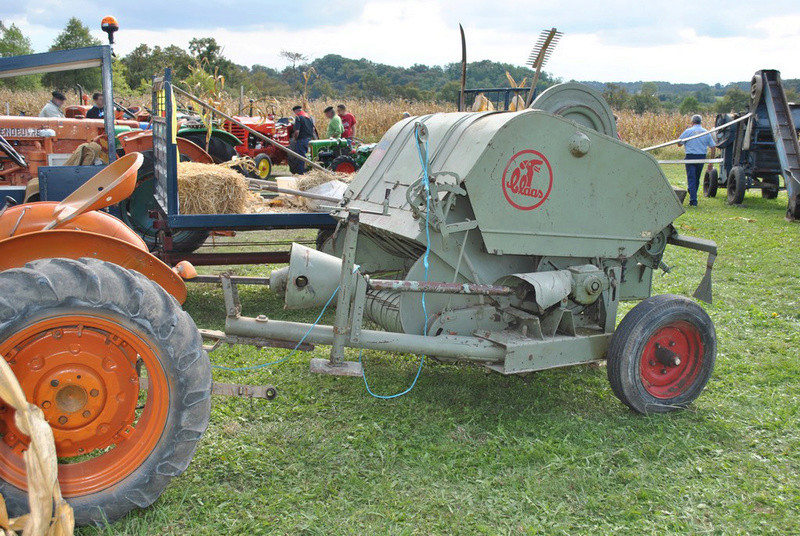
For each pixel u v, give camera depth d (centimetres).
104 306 266
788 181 1156
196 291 670
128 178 308
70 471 281
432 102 2630
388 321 418
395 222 414
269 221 579
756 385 466
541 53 471
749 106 1353
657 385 423
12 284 258
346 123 1602
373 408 408
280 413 396
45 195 570
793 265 818
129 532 279
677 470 348
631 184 420
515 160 385
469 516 300
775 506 314
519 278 409
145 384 333
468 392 439
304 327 354
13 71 538
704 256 878
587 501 316
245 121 1391
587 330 427
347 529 288
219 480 323
